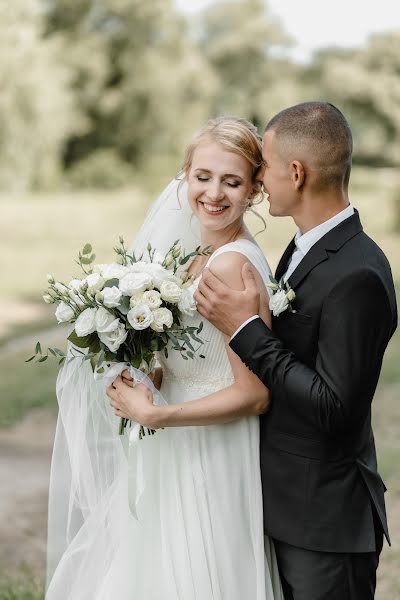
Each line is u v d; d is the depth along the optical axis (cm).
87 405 250
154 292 219
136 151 3538
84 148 3509
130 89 3475
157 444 240
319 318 216
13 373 896
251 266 226
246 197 235
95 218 2338
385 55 4072
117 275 221
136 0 3438
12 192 3000
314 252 221
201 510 235
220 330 223
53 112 3047
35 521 486
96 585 252
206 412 226
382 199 2077
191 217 256
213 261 229
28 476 574
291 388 211
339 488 223
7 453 633
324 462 223
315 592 225
